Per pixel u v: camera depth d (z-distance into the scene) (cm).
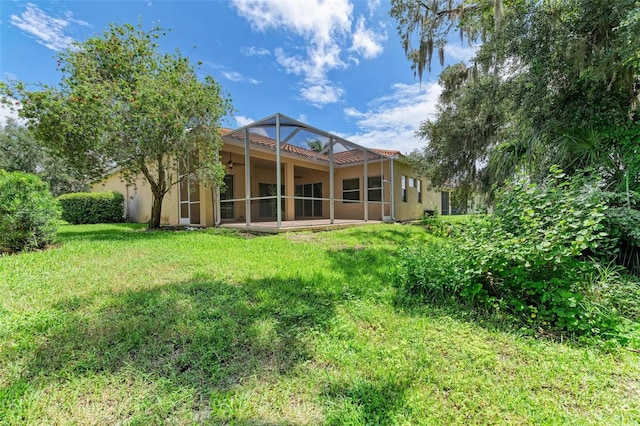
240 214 1168
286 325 231
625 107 404
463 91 750
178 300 275
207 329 219
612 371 178
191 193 961
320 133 866
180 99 734
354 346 202
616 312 239
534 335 226
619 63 359
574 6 384
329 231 816
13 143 1606
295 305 269
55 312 242
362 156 1210
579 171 355
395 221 1209
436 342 211
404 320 248
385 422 135
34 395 148
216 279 341
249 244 583
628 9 339
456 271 292
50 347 190
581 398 154
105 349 190
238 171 1172
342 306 274
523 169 492
